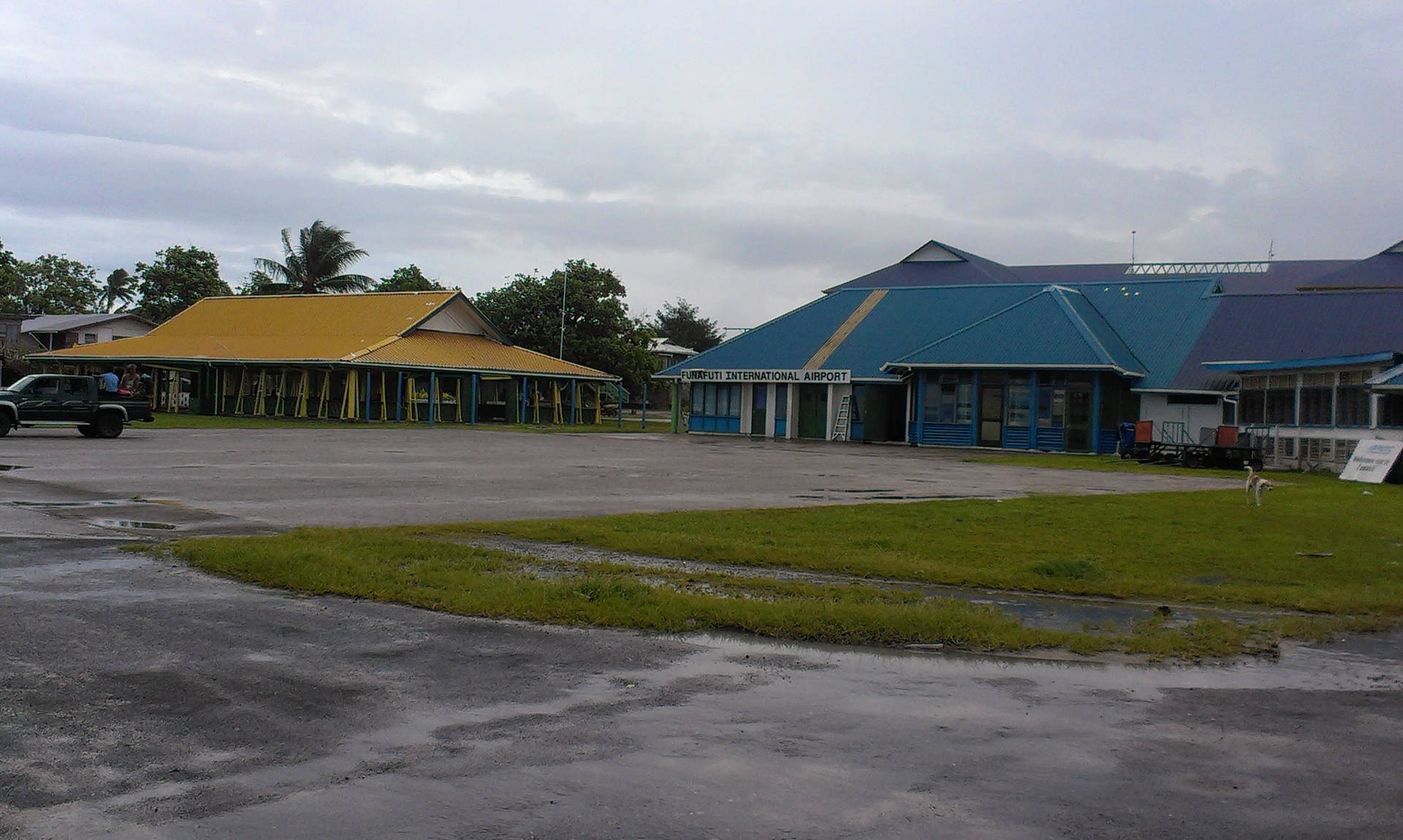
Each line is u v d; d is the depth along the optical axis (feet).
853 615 31.45
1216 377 135.95
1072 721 23.26
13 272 313.94
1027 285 174.50
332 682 24.34
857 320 177.47
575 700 23.68
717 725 22.27
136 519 48.47
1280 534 53.11
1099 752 21.21
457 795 18.03
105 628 28.32
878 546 46.70
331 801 17.65
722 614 31.40
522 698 23.76
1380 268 174.40
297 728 21.20
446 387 188.75
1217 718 23.77
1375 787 19.63
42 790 17.74
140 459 81.51
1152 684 26.53
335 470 77.25
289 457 88.74
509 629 29.94
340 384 176.35
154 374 202.28
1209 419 136.56
